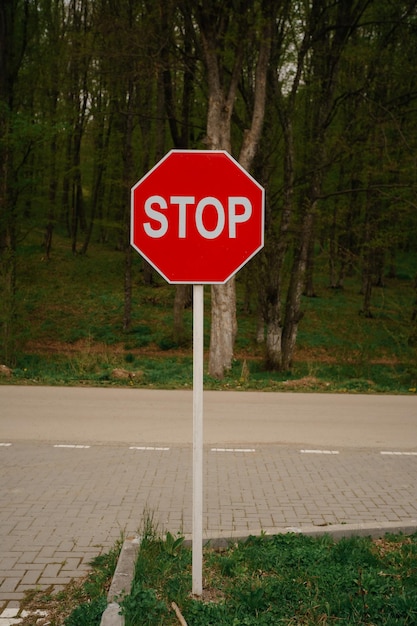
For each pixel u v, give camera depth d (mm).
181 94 27812
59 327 29078
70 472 7855
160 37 18750
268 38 17625
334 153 21766
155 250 4188
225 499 6789
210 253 4191
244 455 8914
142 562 4488
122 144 31438
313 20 20984
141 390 15391
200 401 4258
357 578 4348
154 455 8812
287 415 12297
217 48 18141
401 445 9805
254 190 4184
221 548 5102
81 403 13273
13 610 4211
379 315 29938
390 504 6684
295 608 3943
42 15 28094
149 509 6410
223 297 18469
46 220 27938
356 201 26453
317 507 6547
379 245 22547
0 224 23703
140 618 3744
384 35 22219
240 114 25359
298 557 4688
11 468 8031
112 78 21016
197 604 3939
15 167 25781
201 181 4184
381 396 15398
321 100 22234
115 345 27609
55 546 5371
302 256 22781
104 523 5973
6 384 16016
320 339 28875
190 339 27859
